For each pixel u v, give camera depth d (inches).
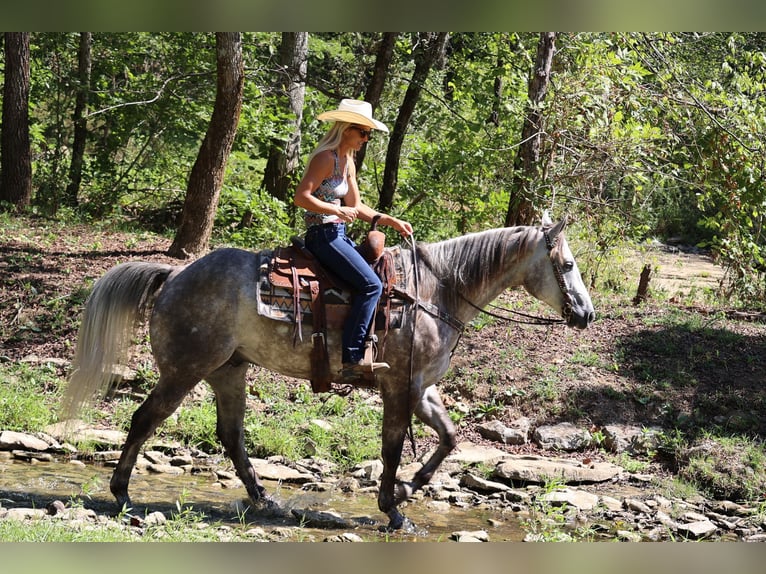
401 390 252.7
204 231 501.7
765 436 343.0
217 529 234.4
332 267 245.4
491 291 265.0
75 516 228.7
